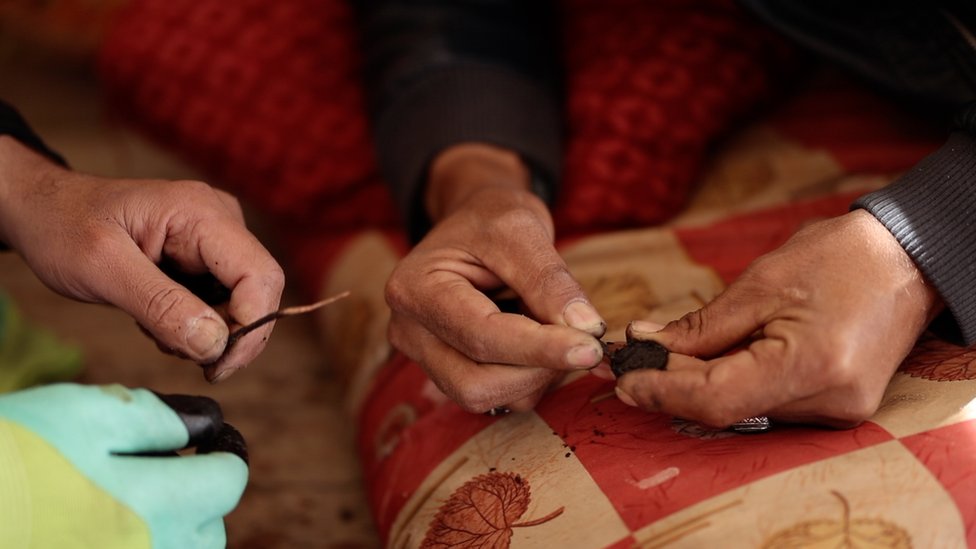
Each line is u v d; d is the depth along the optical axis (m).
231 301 0.72
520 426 0.80
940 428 0.66
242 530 1.06
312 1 1.40
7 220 0.83
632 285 0.98
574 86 1.23
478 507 0.75
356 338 1.13
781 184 1.14
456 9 1.20
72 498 0.59
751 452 0.68
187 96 1.36
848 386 0.62
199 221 0.74
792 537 0.61
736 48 1.22
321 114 1.31
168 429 0.65
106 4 1.80
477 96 1.11
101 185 0.79
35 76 1.90
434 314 0.72
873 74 1.02
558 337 0.65
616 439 0.74
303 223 1.33
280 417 1.23
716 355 0.67
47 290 1.51
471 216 0.80
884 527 0.60
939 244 0.67
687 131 1.17
